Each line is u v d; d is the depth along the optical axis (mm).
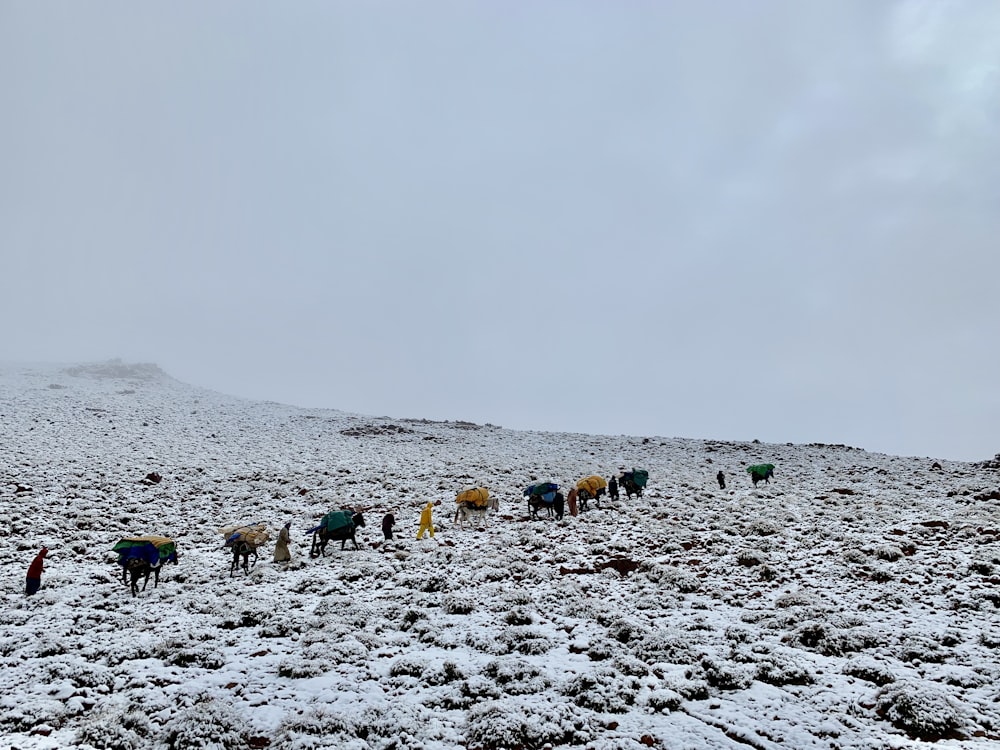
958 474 32594
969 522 19359
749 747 7574
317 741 7816
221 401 71438
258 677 9906
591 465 37875
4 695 9383
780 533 19438
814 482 31391
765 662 9820
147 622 12828
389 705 8820
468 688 9336
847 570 14938
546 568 16422
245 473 32344
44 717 8641
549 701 8898
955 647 10391
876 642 10742
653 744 7699
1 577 16188
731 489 29328
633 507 25156
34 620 12992
